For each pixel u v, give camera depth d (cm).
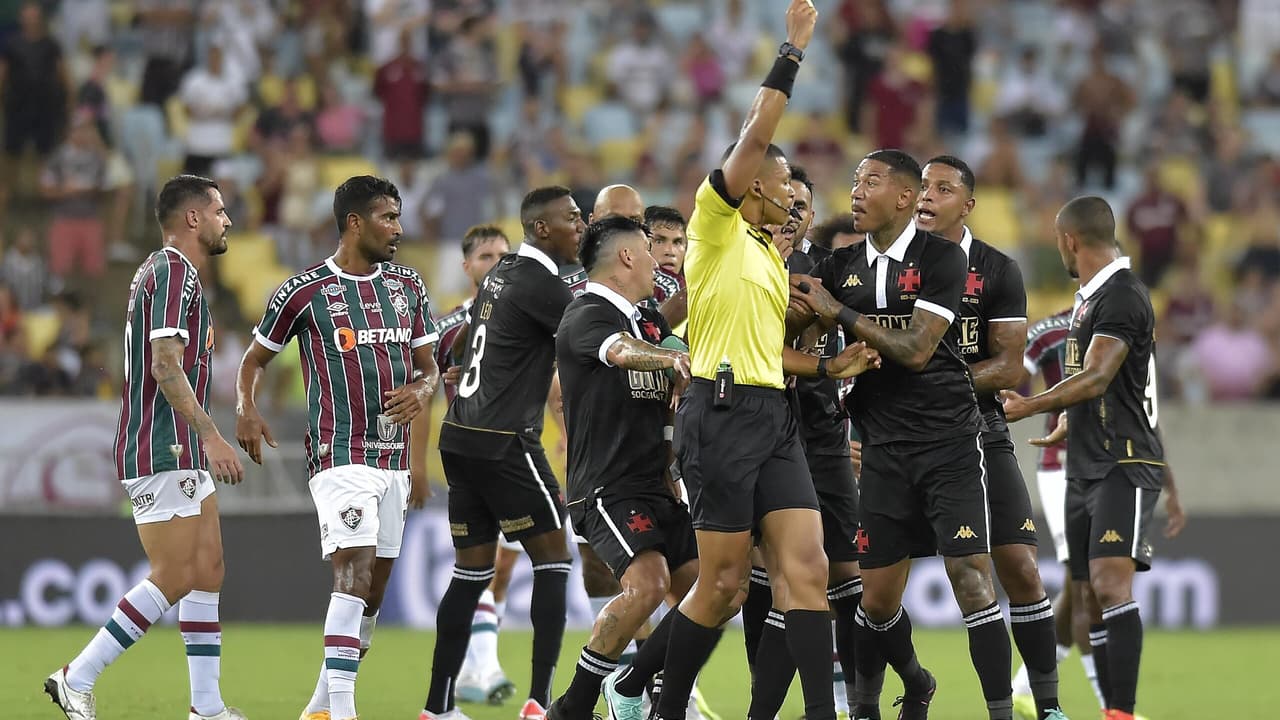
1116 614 2352
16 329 5066
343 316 2320
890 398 2227
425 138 6231
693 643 2034
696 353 2041
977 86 7069
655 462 2161
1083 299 2425
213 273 5547
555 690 3147
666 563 2172
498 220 5925
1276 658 3906
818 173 6197
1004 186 6431
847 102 6569
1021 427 4712
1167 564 4753
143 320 2306
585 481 2161
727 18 6988
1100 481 2402
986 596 2162
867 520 2247
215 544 2356
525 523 2483
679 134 6469
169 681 3166
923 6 7200
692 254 2034
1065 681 3425
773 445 2016
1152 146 6706
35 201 5978
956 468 2194
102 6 6662
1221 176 6619
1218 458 4984
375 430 2322
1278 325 5812
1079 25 7188
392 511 2352
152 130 6091
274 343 2359
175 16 6394
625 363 2061
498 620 3120
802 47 1939
